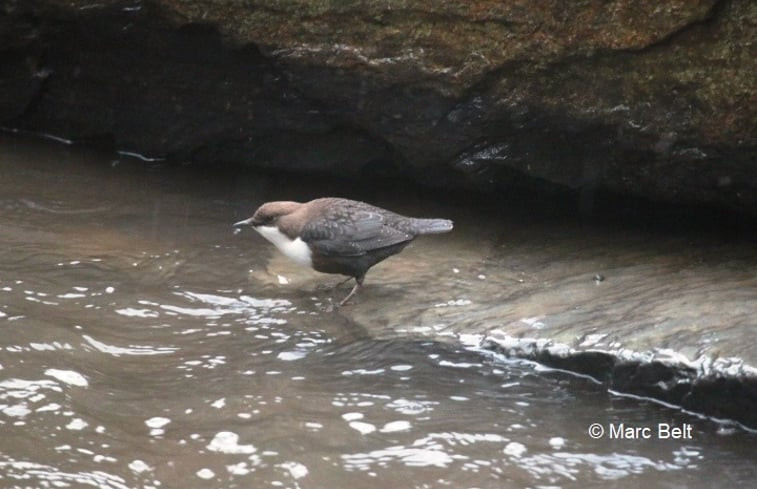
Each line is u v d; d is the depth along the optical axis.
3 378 8.91
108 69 14.01
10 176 13.66
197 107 13.84
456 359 9.70
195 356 9.64
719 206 11.90
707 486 7.93
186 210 12.98
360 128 13.13
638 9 10.59
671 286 10.45
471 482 7.89
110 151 14.80
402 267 11.53
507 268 11.40
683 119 11.04
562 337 9.61
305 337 10.08
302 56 12.27
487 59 11.47
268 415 8.68
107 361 9.43
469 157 12.52
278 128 13.60
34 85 14.44
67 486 7.57
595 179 12.16
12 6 13.50
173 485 7.66
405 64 11.83
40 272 11.07
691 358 8.87
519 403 9.05
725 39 10.43
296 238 10.70
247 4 12.20
